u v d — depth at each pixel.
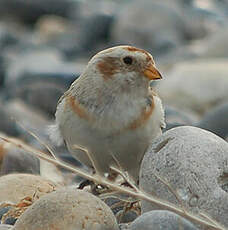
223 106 14.80
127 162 9.55
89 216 7.91
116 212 9.40
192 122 16.20
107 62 9.55
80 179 12.09
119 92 9.45
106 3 36.50
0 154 10.97
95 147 9.42
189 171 8.34
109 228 7.95
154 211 7.82
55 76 23.75
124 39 31.47
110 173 9.78
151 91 9.80
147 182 8.62
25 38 31.94
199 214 8.20
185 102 19.22
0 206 9.18
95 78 9.53
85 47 31.34
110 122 9.33
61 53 30.25
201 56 24.91
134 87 9.48
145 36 31.28
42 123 19.34
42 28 33.44
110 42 31.70
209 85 19.27
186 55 25.83
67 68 24.64
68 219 7.88
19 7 36.22
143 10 31.84
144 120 9.36
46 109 22.05
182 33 31.78
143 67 9.51
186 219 7.91
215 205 8.20
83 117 9.41
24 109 20.25
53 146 14.74
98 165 9.66
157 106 9.62
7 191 9.38
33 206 8.06
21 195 9.34
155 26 31.39
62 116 9.61
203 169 8.34
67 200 8.00
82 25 32.75
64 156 14.12
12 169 10.93
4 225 8.52
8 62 27.31
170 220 7.67
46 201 8.02
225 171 8.41
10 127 17.50
